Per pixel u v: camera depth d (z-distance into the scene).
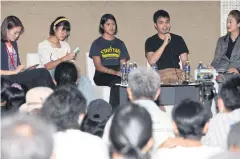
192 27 8.67
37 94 3.58
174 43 7.03
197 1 8.69
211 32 8.73
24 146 1.65
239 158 2.32
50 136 1.76
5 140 1.66
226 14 8.70
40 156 1.67
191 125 2.76
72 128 2.91
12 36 6.33
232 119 3.44
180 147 2.79
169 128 3.29
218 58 7.26
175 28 8.62
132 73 3.51
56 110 2.88
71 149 2.82
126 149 1.98
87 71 7.58
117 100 5.75
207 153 2.76
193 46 8.69
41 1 8.11
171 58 7.00
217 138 3.45
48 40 7.20
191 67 8.60
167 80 6.14
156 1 8.52
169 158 2.78
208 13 8.72
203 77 6.09
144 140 2.02
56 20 7.12
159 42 7.01
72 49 8.25
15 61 6.44
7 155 1.63
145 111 2.12
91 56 7.31
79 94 2.96
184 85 5.53
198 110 2.77
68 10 8.22
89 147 2.84
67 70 4.55
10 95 3.92
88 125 3.53
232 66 7.12
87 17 8.30
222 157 2.39
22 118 1.83
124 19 8.44
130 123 2.03
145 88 3.45
